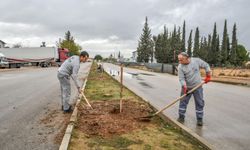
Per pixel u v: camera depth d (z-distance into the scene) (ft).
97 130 19.17
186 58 22.63
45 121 22.20
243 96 44.50
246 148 17.52
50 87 48.06
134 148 15.88
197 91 22.82
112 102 31.19
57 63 180.96
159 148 16.05
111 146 16.11
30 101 32.19
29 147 16.15
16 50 164.14
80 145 16.14
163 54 240.12
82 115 23.68
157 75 106.22
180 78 23.16
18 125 20.92
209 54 287.07
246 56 318.04
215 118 26.03
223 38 280.92
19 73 94.38
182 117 24.16
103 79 68.33
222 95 45.21
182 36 285.84
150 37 305.53
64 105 25.61
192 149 16.17
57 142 17.08
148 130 19.66
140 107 27.81
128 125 20.72
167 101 36.37
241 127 22.80
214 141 18.83
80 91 25.49
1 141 17.16
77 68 24.99
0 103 30.63
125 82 66.90
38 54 170.30
